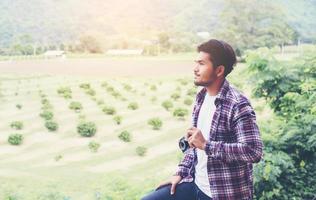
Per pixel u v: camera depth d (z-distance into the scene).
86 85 49.41
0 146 27.64
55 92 46.59
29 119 34.62
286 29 55.91
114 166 22.86
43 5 75.38
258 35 57.56
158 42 69.56
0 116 35.00
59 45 71.88
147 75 55.00
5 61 63.44
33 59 65.81
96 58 69.44
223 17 62.94
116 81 53.19
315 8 59.75
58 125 32.97
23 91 45.50
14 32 69.81
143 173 21.00
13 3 72.94
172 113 37.00
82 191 17.14
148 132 31.42
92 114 37.72
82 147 27.81
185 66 57.16
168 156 24.61
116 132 31.58
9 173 20.72
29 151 26.67
